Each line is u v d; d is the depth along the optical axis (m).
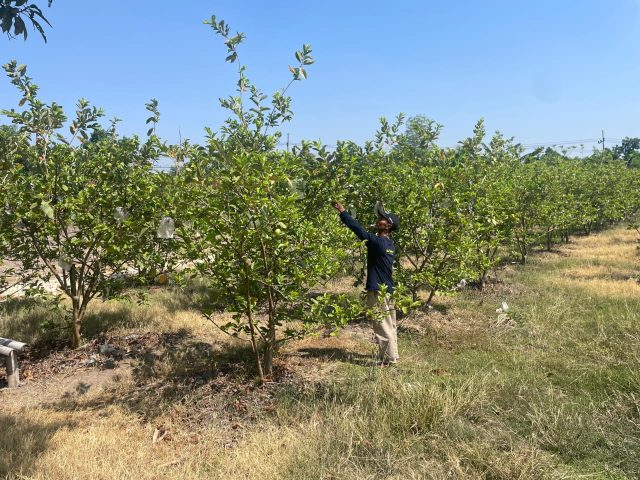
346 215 5.78
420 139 8.87
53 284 10.36
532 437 3.97
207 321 7.66
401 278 7.77
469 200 8.14
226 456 3.97
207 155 4.79
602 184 19.62
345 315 5.22
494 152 9.70
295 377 5.43
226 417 4.73
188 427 4.59
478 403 4.53
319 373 5.55
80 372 6.14
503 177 11.44
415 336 6.95
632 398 4.43
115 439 4.28
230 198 4.67
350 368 5.71
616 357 5.67
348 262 8.26
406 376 5.36
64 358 6.59
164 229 4.85
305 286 5.33
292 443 4.01
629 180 21.58
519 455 3.64
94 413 4.96
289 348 6.47
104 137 7.47
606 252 14.48
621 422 4.16
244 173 4.45
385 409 4.39
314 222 5.80
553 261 13.29
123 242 6.21
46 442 4.17
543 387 4.94
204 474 3.67
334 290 9.30
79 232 6.66
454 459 3.64
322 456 3.78
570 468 3.61
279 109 5.60
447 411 4.26
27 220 6.40
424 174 7.84
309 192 5.75
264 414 4.71
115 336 7.21
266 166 4.51
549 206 13.41
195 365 5.99
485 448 3.76
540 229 17.41
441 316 7.92
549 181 14.28
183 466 3.82
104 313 8.05
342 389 5.02
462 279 8.10
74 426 4.62
